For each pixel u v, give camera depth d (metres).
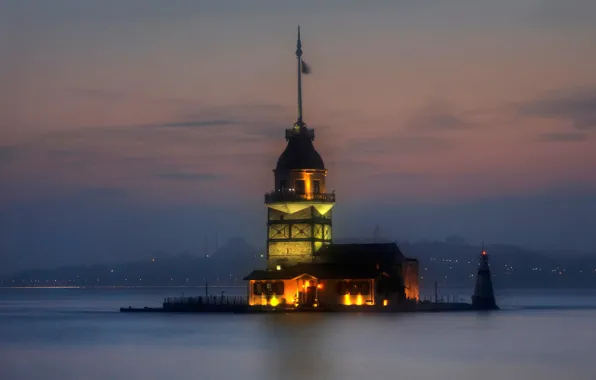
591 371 115.94
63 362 126.88
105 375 114.44
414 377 111.06
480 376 111.94
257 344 143.50
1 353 137.75
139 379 110.75
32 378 112.56
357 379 109.75
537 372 115.00
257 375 113.00
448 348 138.12
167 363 124.31
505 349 137.50
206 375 113.44
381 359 126.31
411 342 144.88
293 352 133.62
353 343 143.88
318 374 113.50
